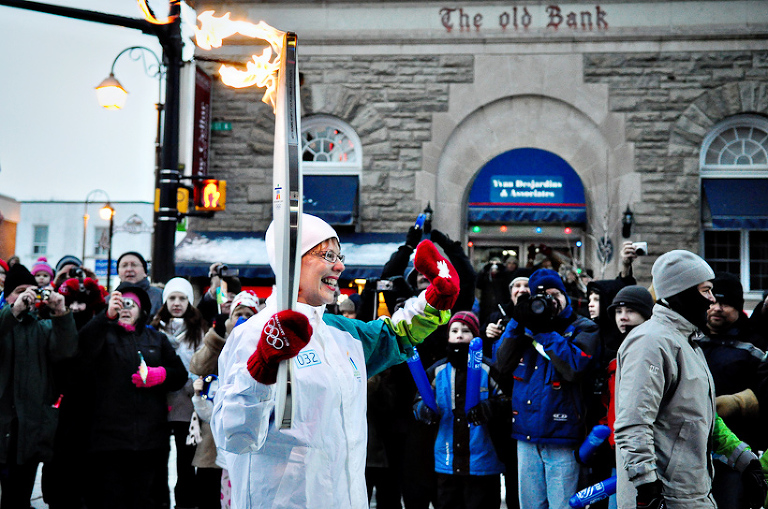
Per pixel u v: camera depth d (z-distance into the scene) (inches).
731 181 495.5
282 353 76.3
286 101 79.0
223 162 518.0
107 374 202.5
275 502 89.0
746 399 163.8
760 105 490.3
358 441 97.3
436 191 506.6
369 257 481.1
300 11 512.4
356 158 517.3
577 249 529.3
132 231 791.7
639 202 494.3
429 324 106.2
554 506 184.9
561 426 185.8
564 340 186.9
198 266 491.2
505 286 406.0
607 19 499.8
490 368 205.2
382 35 508.1
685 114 494.6
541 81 502.0
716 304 173.5
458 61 506.3
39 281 315.9
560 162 507.8
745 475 142.4
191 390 226.8
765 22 492.1
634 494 130.1
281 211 77.9
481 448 199.9
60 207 1594.5
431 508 244.8
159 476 223.1
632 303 167.9
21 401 212.5
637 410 124.9
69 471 220.8
